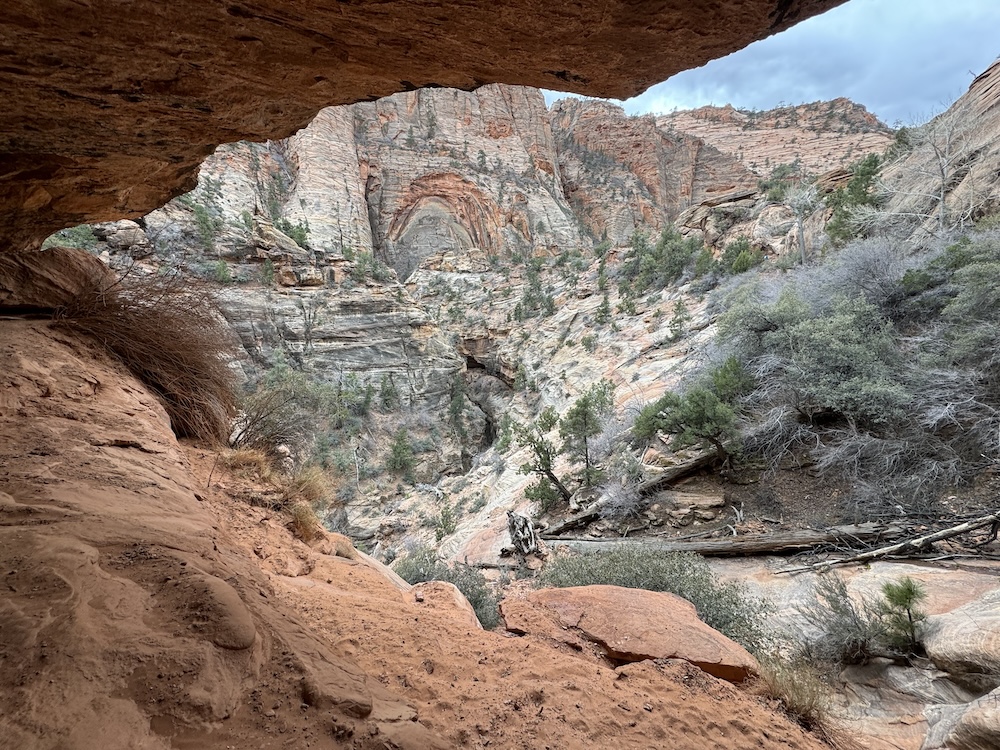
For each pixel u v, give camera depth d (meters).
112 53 2.44
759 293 19.08
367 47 2.52
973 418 9.22
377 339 48.56
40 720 1.12
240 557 2.48
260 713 1.41
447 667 2.42
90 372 4.11
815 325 12.22
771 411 11.74
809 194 27.66
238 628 1.62
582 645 3.44
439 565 8.34
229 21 2.28
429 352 49.94
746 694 3.16
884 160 29.44
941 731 3.98
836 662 5.54
